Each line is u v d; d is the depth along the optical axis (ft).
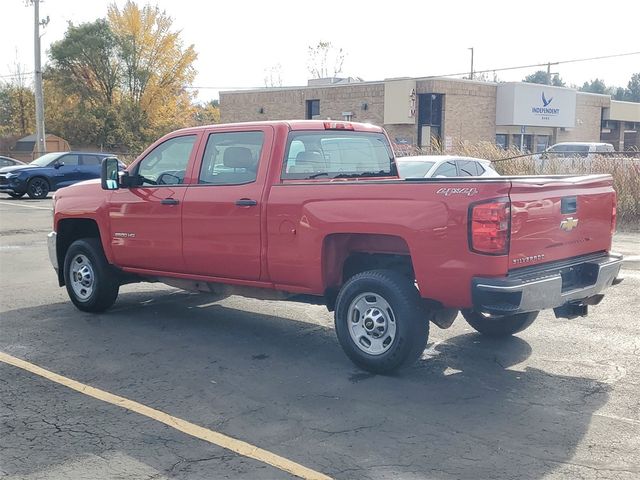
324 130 23.13
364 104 135.44
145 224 24.62
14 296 30.83
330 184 20.01
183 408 17.52
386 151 25.55
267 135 21.91
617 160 58.54
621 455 14.67
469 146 71.82
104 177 25.05
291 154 21.89
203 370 20.54
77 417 16.94
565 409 17.30
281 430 16.11
